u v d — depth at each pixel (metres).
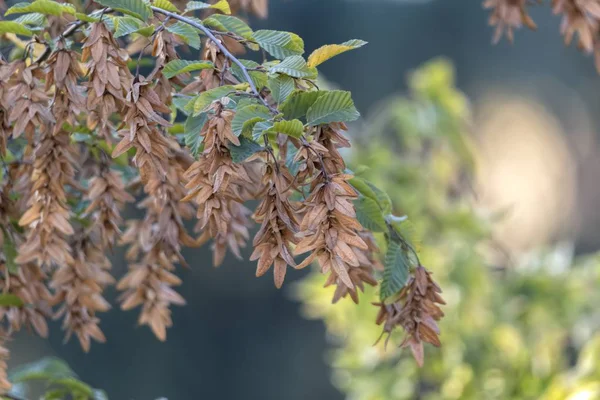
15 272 1.88
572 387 2.47
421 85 3.42
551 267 3.14
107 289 5.49
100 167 1.86
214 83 1.71
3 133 1.78
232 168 1.64
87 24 1.79
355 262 1.62
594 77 9.55
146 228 1.90
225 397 7.27
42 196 1.80
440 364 3.03
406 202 3.08
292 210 1.65
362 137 3.37
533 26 2.12
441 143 3.41
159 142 1.68
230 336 7.35
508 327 3.04
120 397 6.84
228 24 1.76
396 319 1.75
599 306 3.09
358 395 3.23
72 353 6.63
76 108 1.74
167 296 1.92
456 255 3.06
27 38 2.16
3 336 1.90
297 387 7.30
